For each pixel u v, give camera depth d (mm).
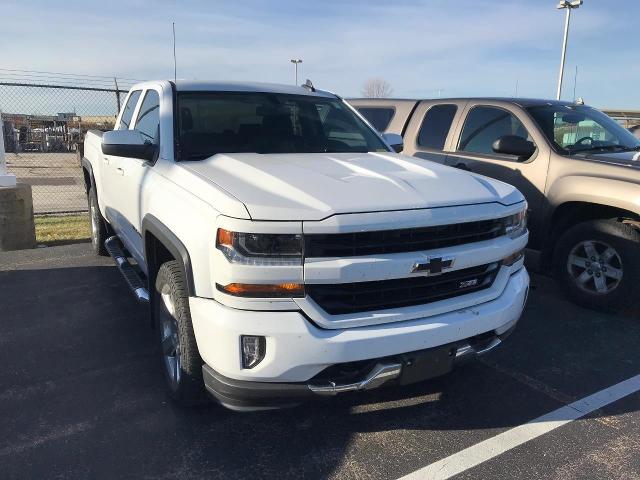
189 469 2732
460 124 6090
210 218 2590
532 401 3445
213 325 2527
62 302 5035
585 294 4930
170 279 3018
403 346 2648
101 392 3447
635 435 3084
